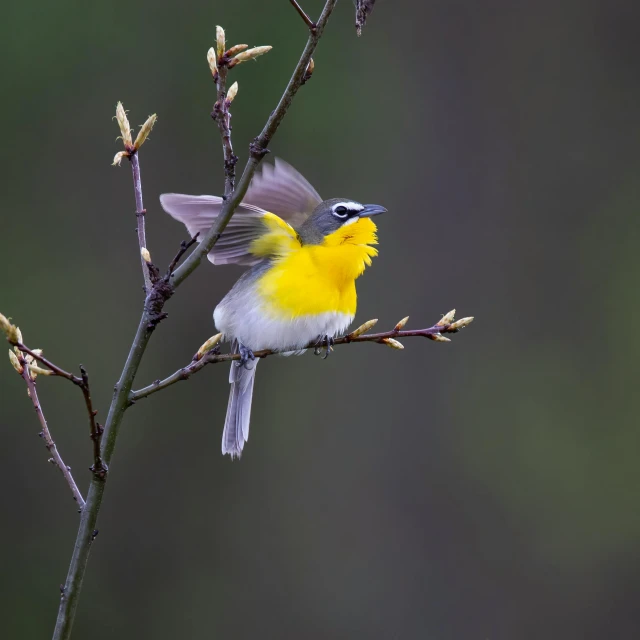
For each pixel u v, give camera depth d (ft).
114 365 52.08
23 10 53.98
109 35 54.39
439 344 52.75
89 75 54.24
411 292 53.11
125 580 51.44
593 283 54.29
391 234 53.88
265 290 25.44
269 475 52.34
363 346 52.70
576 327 53.83
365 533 51.42
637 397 53.31
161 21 54.75
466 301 53.47
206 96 54.24
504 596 51.21
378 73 55.47
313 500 51.83
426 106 55.67
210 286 52.47
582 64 56.34
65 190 53.88
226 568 51.57
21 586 50.55
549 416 52.85
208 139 53.98
